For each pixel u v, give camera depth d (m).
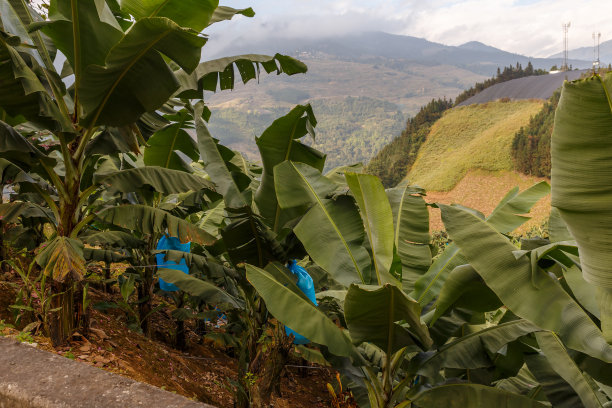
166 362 6.07
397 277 4.91
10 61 3.47
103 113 3.92
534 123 127.56
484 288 3.80
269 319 5.91
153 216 4.62
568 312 3.35
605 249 2.46
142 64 3.61
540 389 5.19
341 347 3.94
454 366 3.93
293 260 5.36
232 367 8.73
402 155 160.12
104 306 6.14
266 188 5.39
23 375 1.86
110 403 1.69
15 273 5.94
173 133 6.02
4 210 4.29
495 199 121.94
